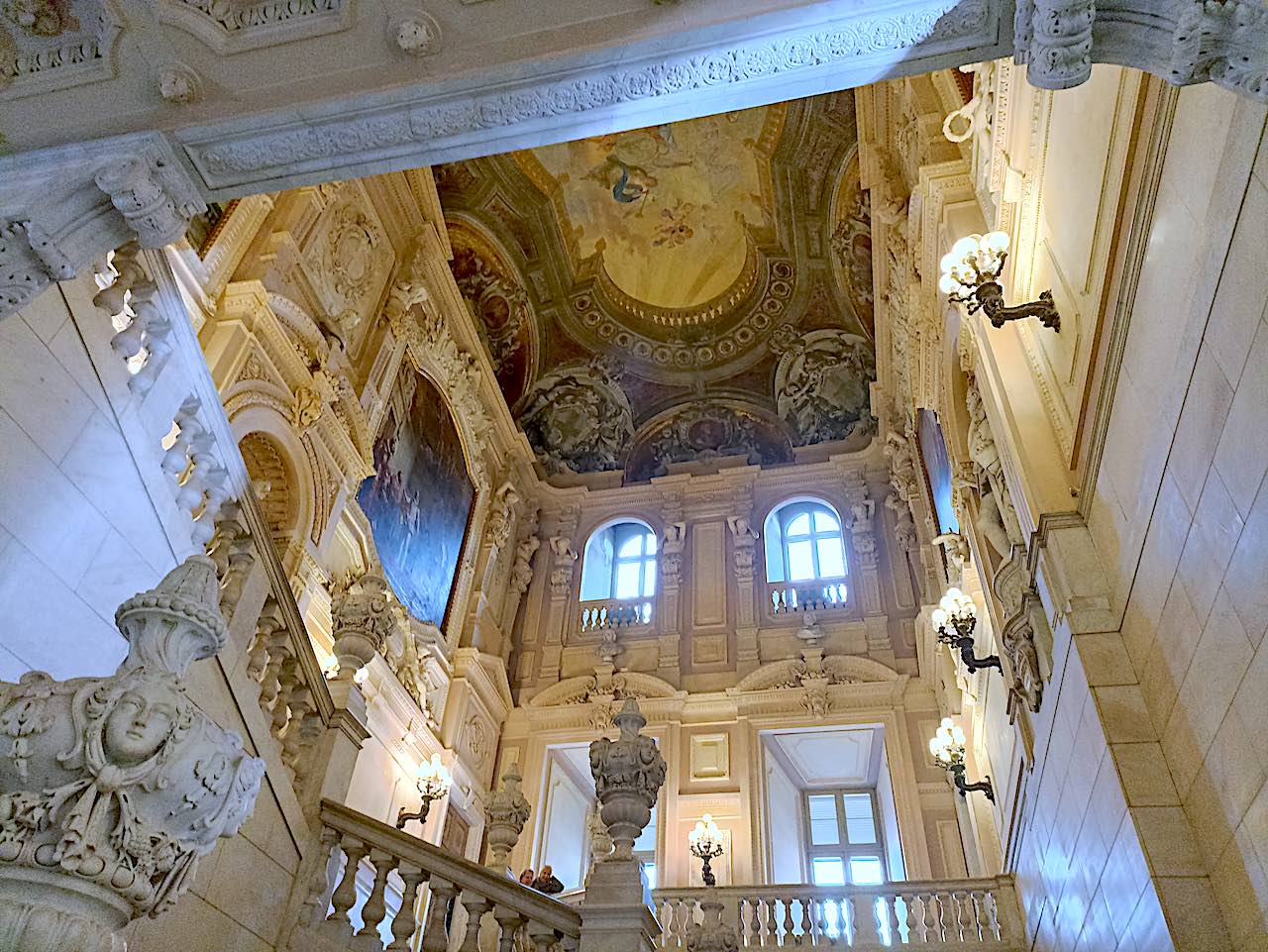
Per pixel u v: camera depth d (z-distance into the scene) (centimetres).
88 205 429
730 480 1839
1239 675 412
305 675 609
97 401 481
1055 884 730
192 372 540
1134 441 522
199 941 475
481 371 1764
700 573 1722
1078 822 630
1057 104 641
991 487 859
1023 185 738
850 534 1711
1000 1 340
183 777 256
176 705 262
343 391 1213
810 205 1788
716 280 1980
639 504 1872
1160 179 456
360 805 1139
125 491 495
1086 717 576
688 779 1449
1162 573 500
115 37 413
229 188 446
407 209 1491
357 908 899
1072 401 645
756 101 393
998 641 885
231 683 514
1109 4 310
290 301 1088
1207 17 285
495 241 1825
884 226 1306
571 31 385
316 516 1124
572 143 1781
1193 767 484
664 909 988
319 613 1110
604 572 1836
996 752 1012
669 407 2005
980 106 858
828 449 1867
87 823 239
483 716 1522
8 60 426
